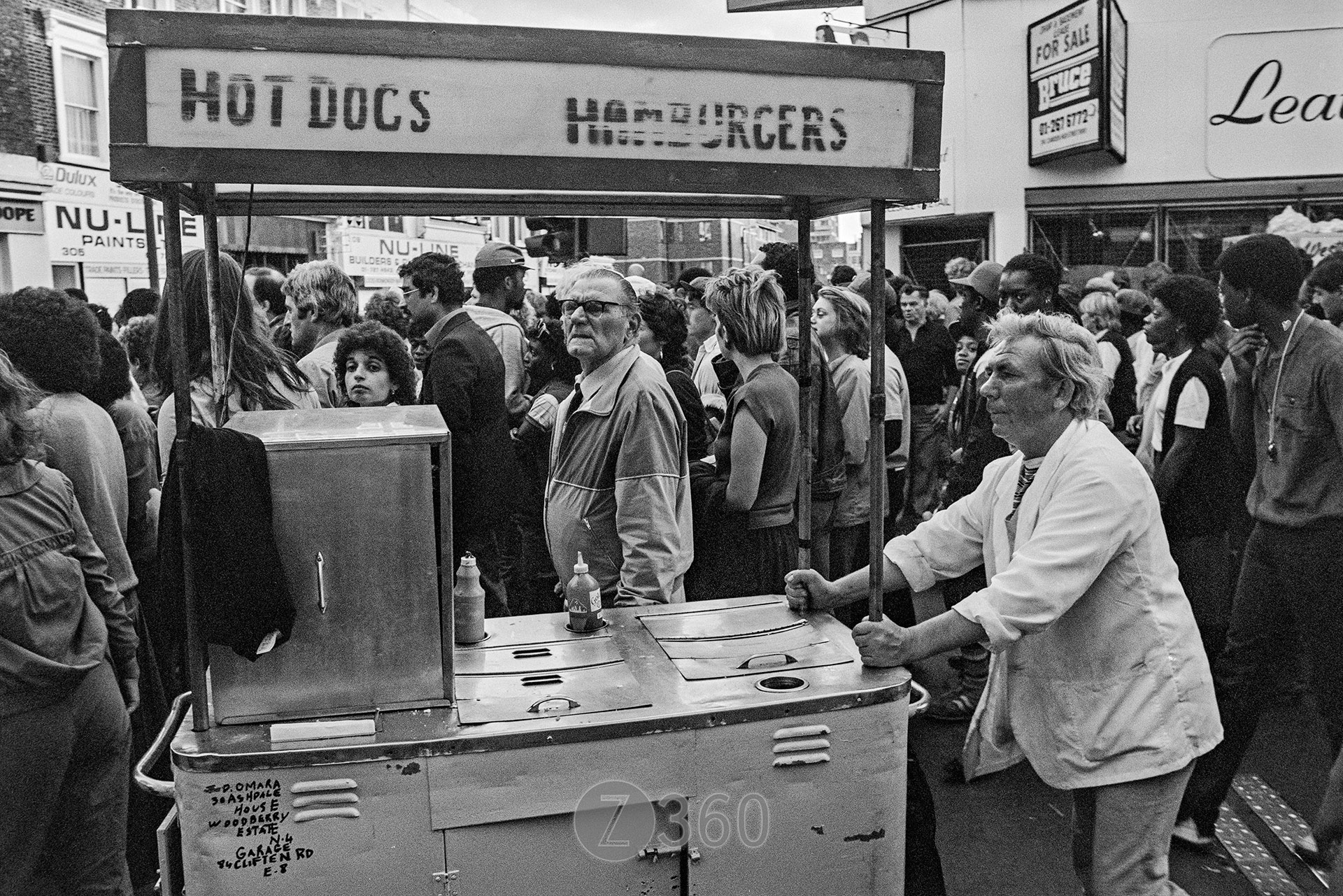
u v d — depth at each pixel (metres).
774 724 2.52
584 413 3.43
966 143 13.12
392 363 4.47
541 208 3.21
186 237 17.55
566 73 2.30
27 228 15.66
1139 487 2.54
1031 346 2.60
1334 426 3.62
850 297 4.99
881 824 2.64
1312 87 11.64
